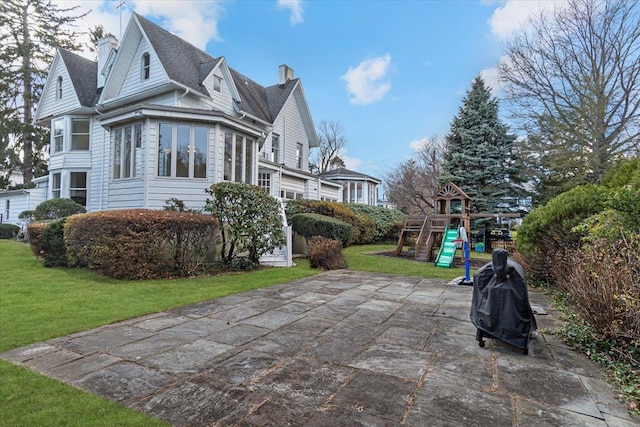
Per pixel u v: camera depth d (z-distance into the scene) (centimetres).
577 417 215
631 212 420
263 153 1677
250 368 283
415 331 383
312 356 309
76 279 655
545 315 452
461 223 1118
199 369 280
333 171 2639
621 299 310
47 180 1623
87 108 1390
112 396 235
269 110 1812
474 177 1620
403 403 229
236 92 1444
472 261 1080
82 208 1323
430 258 1113
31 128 2041
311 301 524
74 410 216
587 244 464
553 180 1599
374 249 1389
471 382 261
